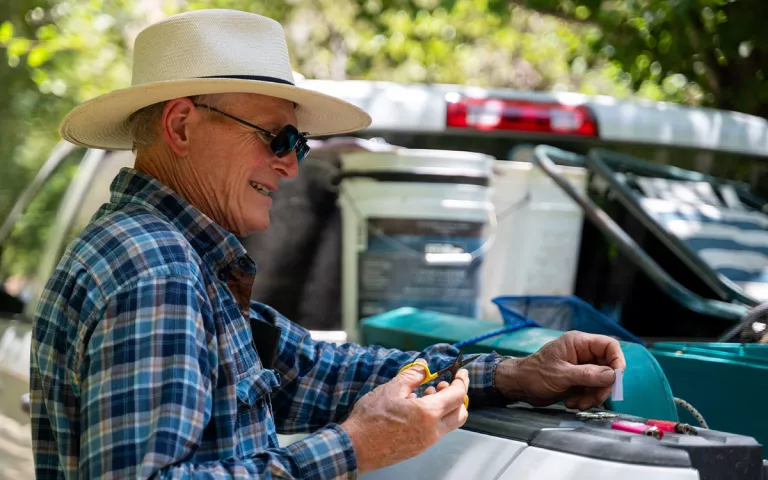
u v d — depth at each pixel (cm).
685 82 685
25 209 416
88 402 154
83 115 198
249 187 194
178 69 192
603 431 156
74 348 162
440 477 166
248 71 192
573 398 191
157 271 161
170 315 158
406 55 1240
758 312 232
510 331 225
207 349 164
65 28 839
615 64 648
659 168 329
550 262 311
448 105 318
